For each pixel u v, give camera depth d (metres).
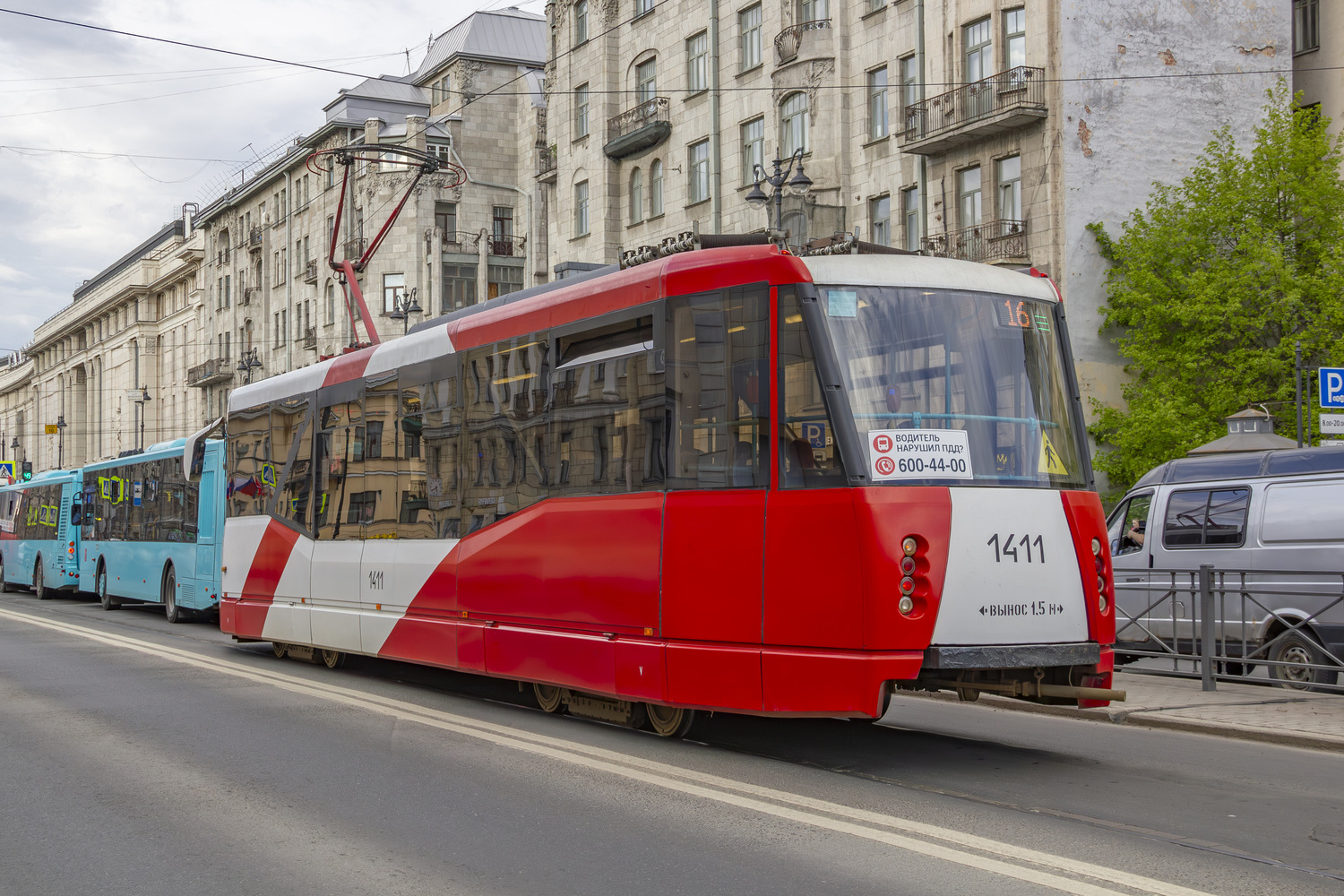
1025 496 8.20
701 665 8.51
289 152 66.50
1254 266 28.81
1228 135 30.58
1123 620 14.75
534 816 6.87
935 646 7.73
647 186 43.00
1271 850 6.12
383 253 58.81
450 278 58.22
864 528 7.75
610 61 44.66
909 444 8.01
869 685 7.63
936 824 6.58
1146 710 10.77
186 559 23.53
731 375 8.57
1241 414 17.28
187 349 85.12
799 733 9.76
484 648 10.94
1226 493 14.49
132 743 9.35
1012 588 8.01
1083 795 7.41
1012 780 7.88
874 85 34.53
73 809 7.21
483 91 61.06
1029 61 30.50
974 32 31.50
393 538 12.76
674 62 41.56
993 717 10.91
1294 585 13.21
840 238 8.84
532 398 10.55
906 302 8.32
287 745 9.22
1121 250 30.02
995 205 31.23
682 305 8.95
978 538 7.94
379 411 13.28
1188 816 6.86
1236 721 10.06
